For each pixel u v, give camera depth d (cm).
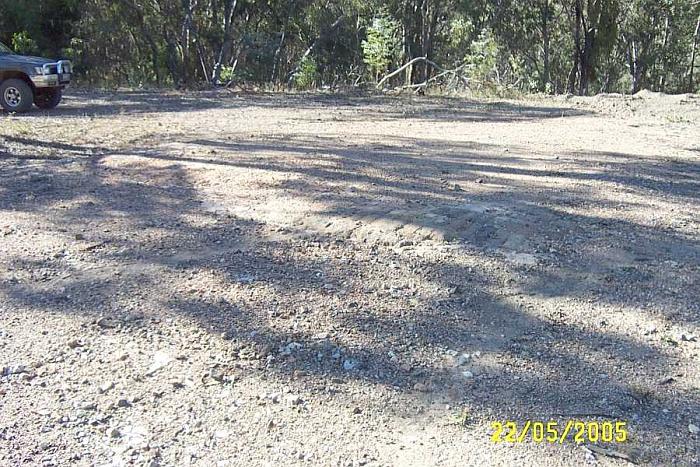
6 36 3142
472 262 523
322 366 392
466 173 819
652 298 469
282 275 504
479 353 404
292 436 334
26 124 1236
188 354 403
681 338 420
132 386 373
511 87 2556
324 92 2381
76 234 591
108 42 3247
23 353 403
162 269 516
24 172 820
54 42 3234
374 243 562
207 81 2881
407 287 486
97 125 1259
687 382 377
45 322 439
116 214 646
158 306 459
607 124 1507
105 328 432
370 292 479
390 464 315
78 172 816
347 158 905
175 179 771
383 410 354
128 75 3089
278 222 615
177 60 3169
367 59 2886
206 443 329
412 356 402
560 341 416
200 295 474
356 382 377
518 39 3684
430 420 347
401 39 3281
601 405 357
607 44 3456
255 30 3209
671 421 345
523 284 489
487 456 320
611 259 530
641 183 791
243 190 718
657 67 5053
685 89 4959
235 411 352
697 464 316
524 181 779
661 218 639
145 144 1034
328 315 446
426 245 555
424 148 1034
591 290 480
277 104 1858
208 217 633
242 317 443
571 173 842
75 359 398
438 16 3497
